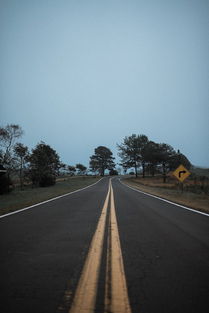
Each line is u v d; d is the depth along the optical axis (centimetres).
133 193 2555
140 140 9212
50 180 4409
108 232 720
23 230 754
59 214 1096
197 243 600
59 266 438
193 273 405
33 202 1609
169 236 673
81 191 2962
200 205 1419
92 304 304
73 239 639
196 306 299
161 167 7900
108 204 1495
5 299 318
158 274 400
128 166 9425
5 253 518
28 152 3716
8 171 3388
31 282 369
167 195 2208
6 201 1725
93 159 14062
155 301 311
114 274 396
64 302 309
